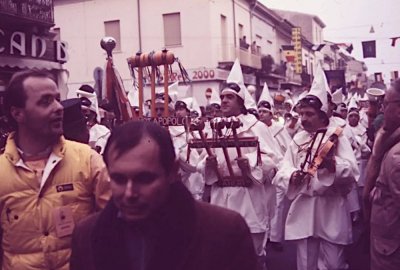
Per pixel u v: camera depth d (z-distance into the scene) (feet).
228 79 19.90
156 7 82.33
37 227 8.39
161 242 5.68
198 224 5.83
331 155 15.89
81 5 85.87
